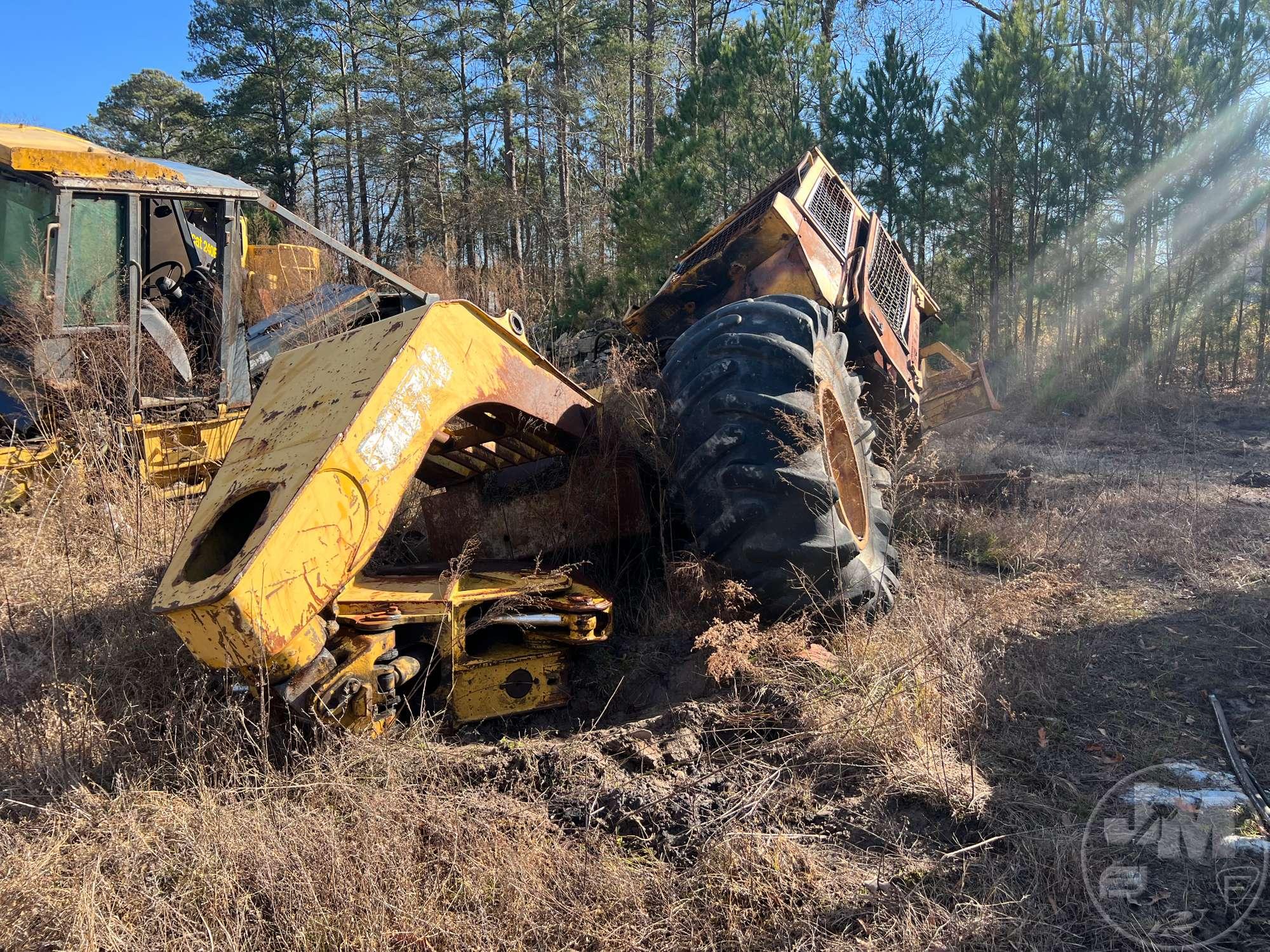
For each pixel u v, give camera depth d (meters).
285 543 2.68
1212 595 4.82
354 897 2.37
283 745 3.06
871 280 5.95
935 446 9.42
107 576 4.33
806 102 16.02
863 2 22.38
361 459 2.87
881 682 3.35
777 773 2.96
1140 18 14.59
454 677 3.29
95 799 2.86
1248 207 14.25
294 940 2.29
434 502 4.47
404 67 33.72
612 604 3.81
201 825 2.64
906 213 15.23
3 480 4.87
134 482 4.95
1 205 5.77
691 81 15.80
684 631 3.95
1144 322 14.98
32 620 3.98
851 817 2.79
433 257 16.73
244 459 3.15
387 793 2.73
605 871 2.51
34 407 5.13
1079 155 14.58
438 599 3.28
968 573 5.41
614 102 34.47
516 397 3.59
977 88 14.84
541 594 3.46
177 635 3.63
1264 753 3.19
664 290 5.21
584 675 3.69
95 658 3.60
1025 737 3.33
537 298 14.52
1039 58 14.80
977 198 15.38
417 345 3.10
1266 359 15.17
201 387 6.16
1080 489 7.38
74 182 5.35
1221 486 7.75
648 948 2.30
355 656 2.99
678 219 13.09
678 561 3.89
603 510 4.13
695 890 2.47
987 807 2.83
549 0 31.70
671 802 2.79
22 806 2.93
